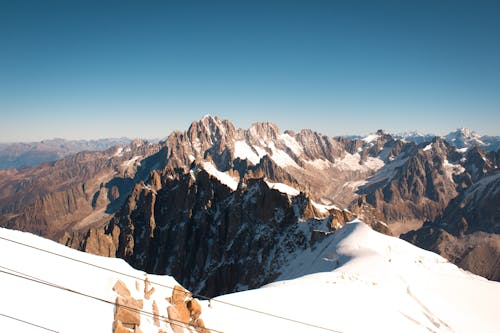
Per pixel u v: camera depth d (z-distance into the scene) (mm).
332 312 46312
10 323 19000
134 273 29875
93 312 22734
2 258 23703
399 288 63750
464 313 60750
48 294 22297
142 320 24734
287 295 48719
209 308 35312
